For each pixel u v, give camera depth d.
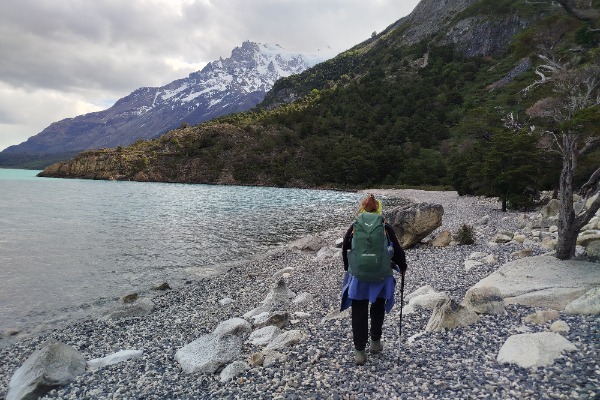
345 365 6.54
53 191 86.75
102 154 159.62
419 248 19.66
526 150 36.47
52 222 38.25
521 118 50.00
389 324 8.43
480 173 49.56
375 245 5.88
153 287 17.02
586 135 11.80
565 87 19.11
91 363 8.39
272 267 20.27
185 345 8.93
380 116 161.00
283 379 6.37
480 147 60.28
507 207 40.44
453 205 51.44
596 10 10.76
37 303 14.83
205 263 21.83
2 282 17.53
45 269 19.98
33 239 28.69
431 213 19.23
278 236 31.03
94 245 26.56
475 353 6.26
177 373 7.60
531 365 5.43
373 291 5.98
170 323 12.09
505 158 37.72
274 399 5.74
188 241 28.53
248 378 6.71
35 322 12.84
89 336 11.22
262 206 58.62
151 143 168.62
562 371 5.15
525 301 8.20
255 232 33.03
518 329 6.94
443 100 152.75
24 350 10.48
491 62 175.12
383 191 94.81
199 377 7.26
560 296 8.02
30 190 88.62
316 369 6.57
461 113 139.50
